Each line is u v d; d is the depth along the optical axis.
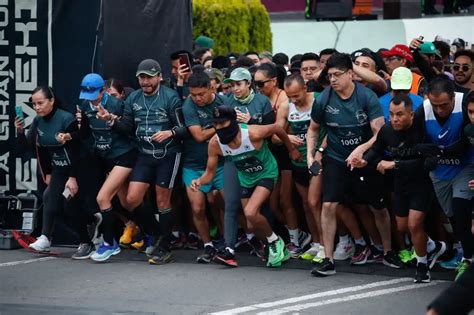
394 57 20.77
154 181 19.73
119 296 16.81
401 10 35.47
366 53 20.55
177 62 21.53
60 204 20.38
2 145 21.66
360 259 19.30
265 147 18.66
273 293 16.94
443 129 17.02
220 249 19.34
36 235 21.75
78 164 20.19
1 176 21.72
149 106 19.44
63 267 19.44
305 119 19.25
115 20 21.48
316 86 20.36
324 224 18.28
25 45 21.38
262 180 18.69
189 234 21.39
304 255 20.03
